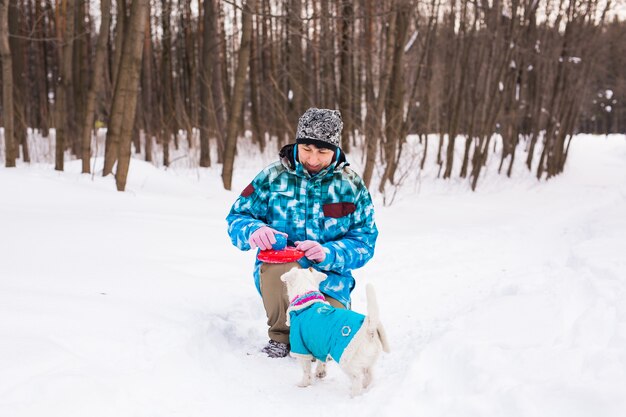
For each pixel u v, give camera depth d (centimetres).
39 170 1032
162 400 259
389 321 434
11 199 714
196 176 1453
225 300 416
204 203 921
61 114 1082
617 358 264
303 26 1191
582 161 2550
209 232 666
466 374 276
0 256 441
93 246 514
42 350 260
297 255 320
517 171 2083
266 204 352
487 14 1822
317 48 1267
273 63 2073
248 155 1936
